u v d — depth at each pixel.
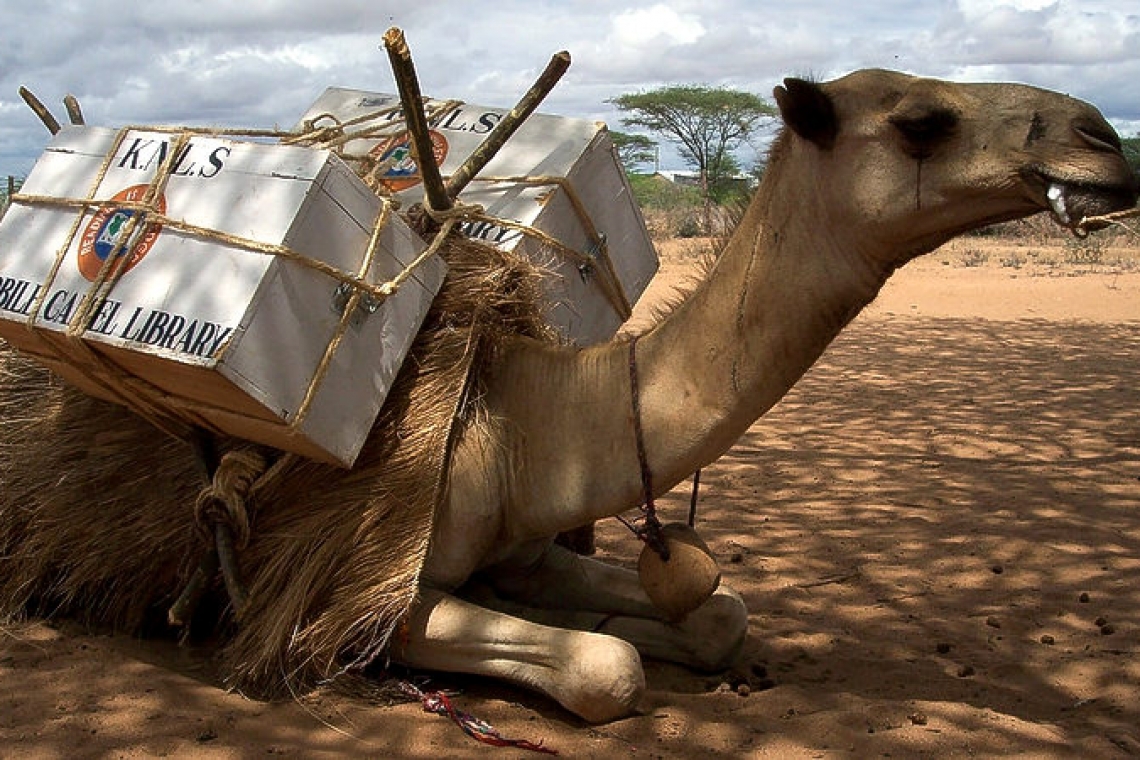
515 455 4.80
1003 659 5.36
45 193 4.89
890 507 7.90
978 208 3.87
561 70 5.09
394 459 4.73
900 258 4.12
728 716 4.61
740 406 4.36
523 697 4.75
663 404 4.51
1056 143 3.70
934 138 3.87
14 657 5.09
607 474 4.63
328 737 4.40
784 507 7.92
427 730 4.46
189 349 4.16
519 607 5.31
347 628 4.64
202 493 4.72
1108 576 6.52
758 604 6.10
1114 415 11.17
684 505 8.00
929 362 14.80
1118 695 4.95
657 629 5.16
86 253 4.59
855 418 11.00
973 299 22.52
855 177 4.02
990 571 6.59
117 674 4.93
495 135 5.17
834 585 6.40
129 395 4.72
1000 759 4.26
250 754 4.26
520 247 5.23
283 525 4.86
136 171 4.71
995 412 11.32
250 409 4.33
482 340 4.92
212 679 4.91
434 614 4.69
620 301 5.83
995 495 8.20
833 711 4.62
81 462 5.31
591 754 4.29
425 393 4.80
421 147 4.87
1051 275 26.80
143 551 5.18
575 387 4.74
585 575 5.39
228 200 4.43
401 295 4.69
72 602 5.55
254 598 4.82
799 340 4.24
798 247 4.18
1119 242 36.25
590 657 4.43
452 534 4.77
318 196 4.37
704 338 4.42
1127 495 8.19
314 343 4.36
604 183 5.65
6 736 4.38
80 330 4.39
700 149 45.75
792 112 4.01
